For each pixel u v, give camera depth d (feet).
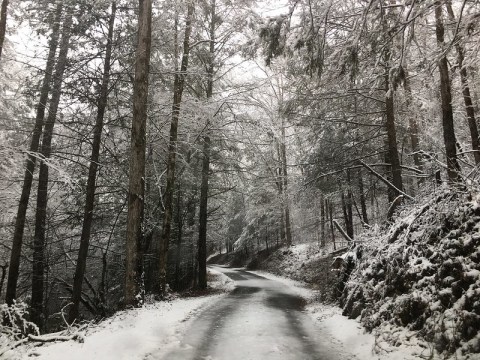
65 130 52.03
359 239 35.45
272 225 126.82
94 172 43.47
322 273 67.26
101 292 52.31
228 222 143.33
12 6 44.83
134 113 36.50
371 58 25.43
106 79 42.80
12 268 44.42
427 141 48.57
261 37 21.22
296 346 22.41
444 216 23.16
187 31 50.26
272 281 78.28
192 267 83.76
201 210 63.93
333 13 26.48
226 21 55.67
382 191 59.21
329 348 22.11
